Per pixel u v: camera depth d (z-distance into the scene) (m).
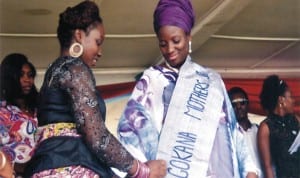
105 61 4.59
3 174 1.88
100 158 1.79
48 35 4.25
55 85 1.81
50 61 4.42
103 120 1.81
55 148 1.79
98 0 3.74
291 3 3.97
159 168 1.94
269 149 3.88
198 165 2.14
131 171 1.84
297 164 3.84
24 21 4.05
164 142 2.16
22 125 2.91
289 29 4.41
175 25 2.17
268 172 3.82
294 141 3.86
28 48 4.35
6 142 2.83
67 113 1.82
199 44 4.51
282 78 4.63
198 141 2.16
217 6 3.87
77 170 1.78
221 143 2.19
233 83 4.73
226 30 4.36
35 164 1.81
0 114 2.91
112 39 4.31
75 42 1.92
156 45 4.43
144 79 2.25
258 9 4.01
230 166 2.18
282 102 4.37
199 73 2.26
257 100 4.61
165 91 2.22
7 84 3.21
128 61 4.56
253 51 4.70
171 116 2.18
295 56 4.66
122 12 3.97
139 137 2.17
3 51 4.28
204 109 2.20
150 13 4.00
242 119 4.52
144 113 2.20
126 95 4.71
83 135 1.76
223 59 4.74
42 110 1.85
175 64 2.25
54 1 3.76
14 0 3.73
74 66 1.81
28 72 3.30
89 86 1.79
